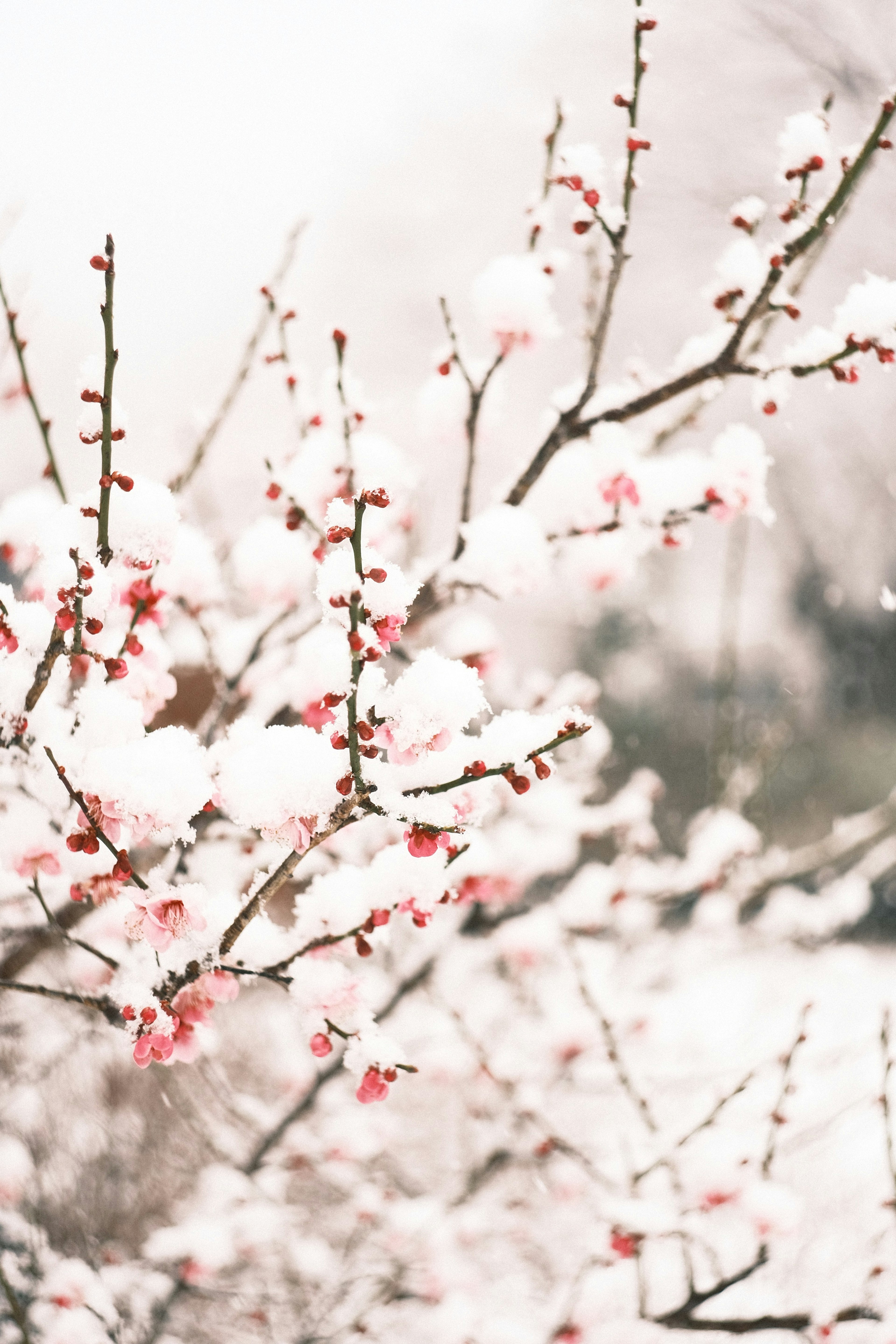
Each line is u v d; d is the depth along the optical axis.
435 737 1.26
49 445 1.81
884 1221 3.37
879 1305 2.60
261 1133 3.23
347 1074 3.52
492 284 2.08
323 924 1.59
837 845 3.82
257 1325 3.24
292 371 2.26
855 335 1.79
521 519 2.10
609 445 2.07
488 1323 3.06
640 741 11.71
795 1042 2.73
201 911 1.35
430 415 2.27
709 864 3.55
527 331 2.09
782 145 1.84
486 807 1.29
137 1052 1.36
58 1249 3.18
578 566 2.34
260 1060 3.97
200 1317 3.25
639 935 3.98
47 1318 2.66
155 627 1.88
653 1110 3.89
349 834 2.38
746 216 1.98
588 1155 3.60
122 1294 3.08
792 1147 3.45
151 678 1.76
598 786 3.69
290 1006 1.73
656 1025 4.00
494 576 2.09
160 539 1.44
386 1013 3.11
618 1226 2.58
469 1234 3.45
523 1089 3.44
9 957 2.22
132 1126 3.64
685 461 2.16
